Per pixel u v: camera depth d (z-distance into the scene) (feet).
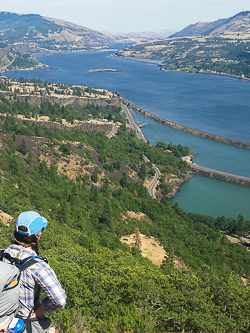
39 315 21.79
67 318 50.72
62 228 221.66
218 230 447.42
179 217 449.06
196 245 335.67
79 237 213.05
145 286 95.14
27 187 345.51
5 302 19.39
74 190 369.30
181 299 94.58
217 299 106.73
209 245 344.28
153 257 262.67
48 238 167.43
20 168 419.54
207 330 80.07
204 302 96.37
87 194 399.03
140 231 327.06
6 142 516.73
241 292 107.76
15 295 19.90
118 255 161.99
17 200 251.60
